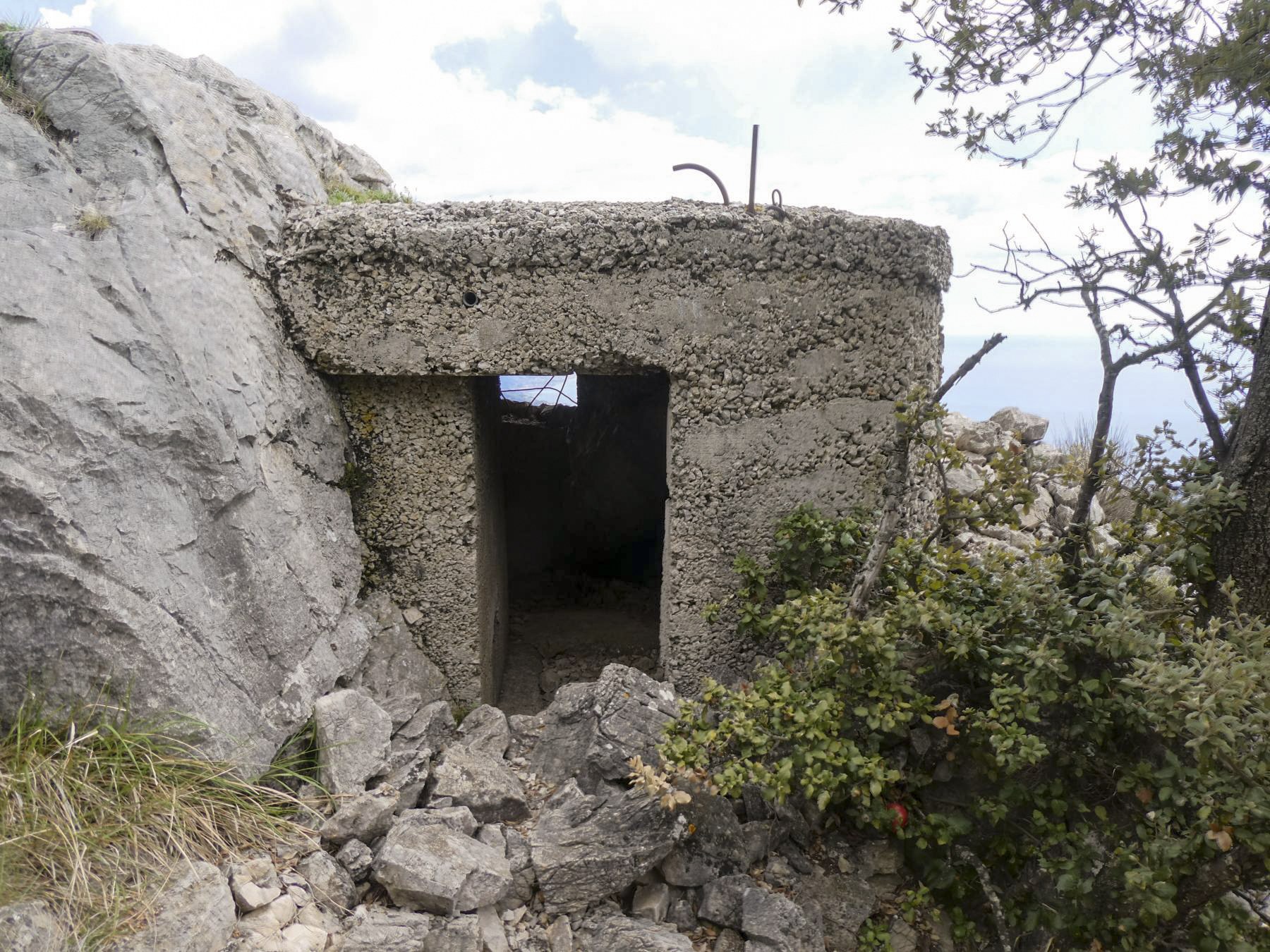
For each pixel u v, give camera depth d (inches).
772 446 129.3
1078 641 98.9
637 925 95.6
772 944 95.6
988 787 110.7
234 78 147.2
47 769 82.9
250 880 86.9
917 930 107.9
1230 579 96.7
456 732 126.9
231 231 117.0
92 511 90.6
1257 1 80.2
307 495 122.6
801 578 127.9
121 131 108.2
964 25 97.4
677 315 123.4
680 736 102.4
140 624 91.8
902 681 102.3
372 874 95.8
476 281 122.2
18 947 69.0
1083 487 118.6
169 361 101.8
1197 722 82.4
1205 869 91.6
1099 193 101.1
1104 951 101.8
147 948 74.6
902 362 128.6
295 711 109.2
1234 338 110.3
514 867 100.2
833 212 128.6
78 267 97.2
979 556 161.9
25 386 87.4
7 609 85.2
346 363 125.7
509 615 212.5
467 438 133.7
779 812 112.0
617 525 234.1
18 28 112.2
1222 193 91.5
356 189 172.1
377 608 134.6
